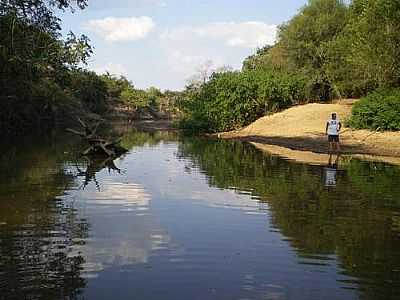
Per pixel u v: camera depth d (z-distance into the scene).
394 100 31.86
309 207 12.38
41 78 45.22
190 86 62.66
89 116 75.56
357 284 7.39
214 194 14.19
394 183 15.95
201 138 40.66
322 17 55.06
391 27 32.75
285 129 39.44
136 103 102.31
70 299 6.70
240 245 9.20
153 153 27.17
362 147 28.48
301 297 6.90
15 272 7.65
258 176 17.66
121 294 6.91
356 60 35.09
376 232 10.11
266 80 46.81
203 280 7.45
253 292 7.05
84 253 8.61
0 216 11.22
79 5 31.73
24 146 31.19
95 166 21.05
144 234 9.88
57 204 12.66
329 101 54.22
